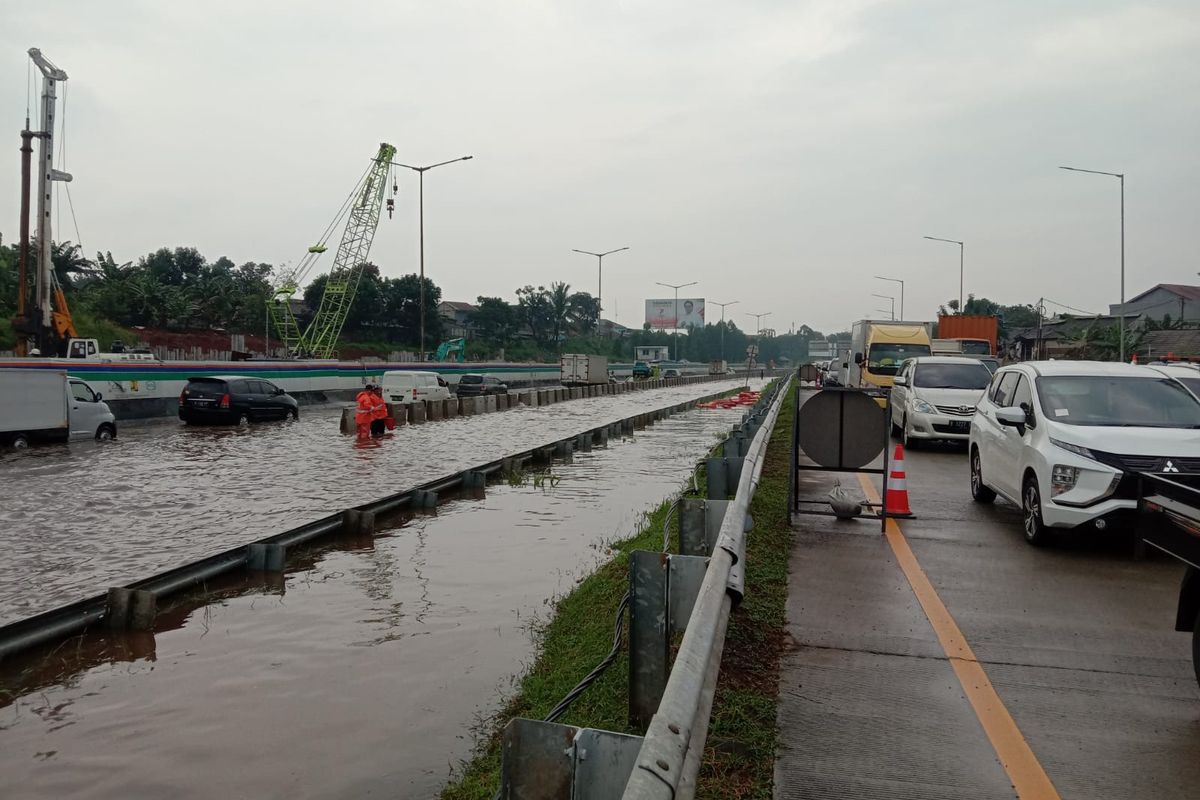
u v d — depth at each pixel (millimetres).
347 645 7328
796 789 4031
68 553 10375
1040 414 9172
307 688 6391
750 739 4469
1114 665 5574
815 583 7398
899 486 10367
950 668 5496
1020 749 4430
